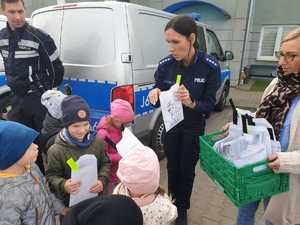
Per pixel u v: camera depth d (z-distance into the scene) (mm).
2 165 1491
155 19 3871
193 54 2277
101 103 3404
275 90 1729
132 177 1427
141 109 3566
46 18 3822
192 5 11570
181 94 2180
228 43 11328
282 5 12102
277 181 1579
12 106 3111
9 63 2943
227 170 1586
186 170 2596
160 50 3949
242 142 1630
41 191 1655
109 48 3307
